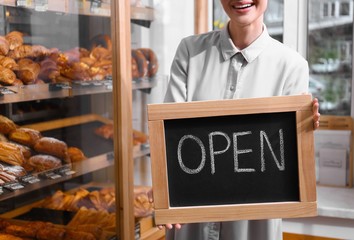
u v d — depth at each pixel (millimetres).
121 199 2230
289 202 1372
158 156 1367
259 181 1396
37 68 2002
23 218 2150
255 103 1356
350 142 2639
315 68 2709
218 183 1397
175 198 1397
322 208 2277
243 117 1386
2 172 1782
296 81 1519
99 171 2473
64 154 2088
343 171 2629
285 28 2730
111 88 2219
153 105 1359
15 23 2041
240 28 1509
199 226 1605
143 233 2416
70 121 2381
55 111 2320
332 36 2654
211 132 1391
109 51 2309
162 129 1364
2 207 2082
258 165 1394
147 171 2656
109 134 2336
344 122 2645
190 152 1396
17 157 1885
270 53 1538
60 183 2379
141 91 2662
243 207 1376
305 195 1365
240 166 1397
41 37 2182
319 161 2676
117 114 2201
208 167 1396
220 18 2936
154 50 2732
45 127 2258
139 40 2635
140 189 2537
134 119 2654
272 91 1522
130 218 2285
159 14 2699
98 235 2135
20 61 1969
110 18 2201
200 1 2871
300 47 2715
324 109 2715
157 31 2725
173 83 1644
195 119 1388
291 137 1379
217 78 1566
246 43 1539
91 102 2418
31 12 2096
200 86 1582
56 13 2154
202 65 1607
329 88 2689
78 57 2279
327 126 2680
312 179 1361
